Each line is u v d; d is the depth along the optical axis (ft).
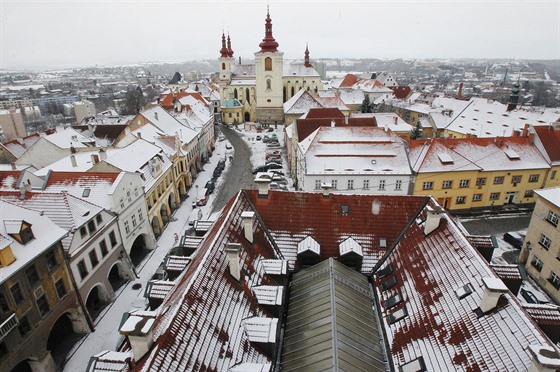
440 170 173.37
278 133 375.66
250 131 392.68
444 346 61.21
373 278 90.17
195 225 113.50
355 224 99.04
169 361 50.90
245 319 70.08
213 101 483.92
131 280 138.92
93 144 236.84
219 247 77.51
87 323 113.50
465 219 177.99
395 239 95.91
